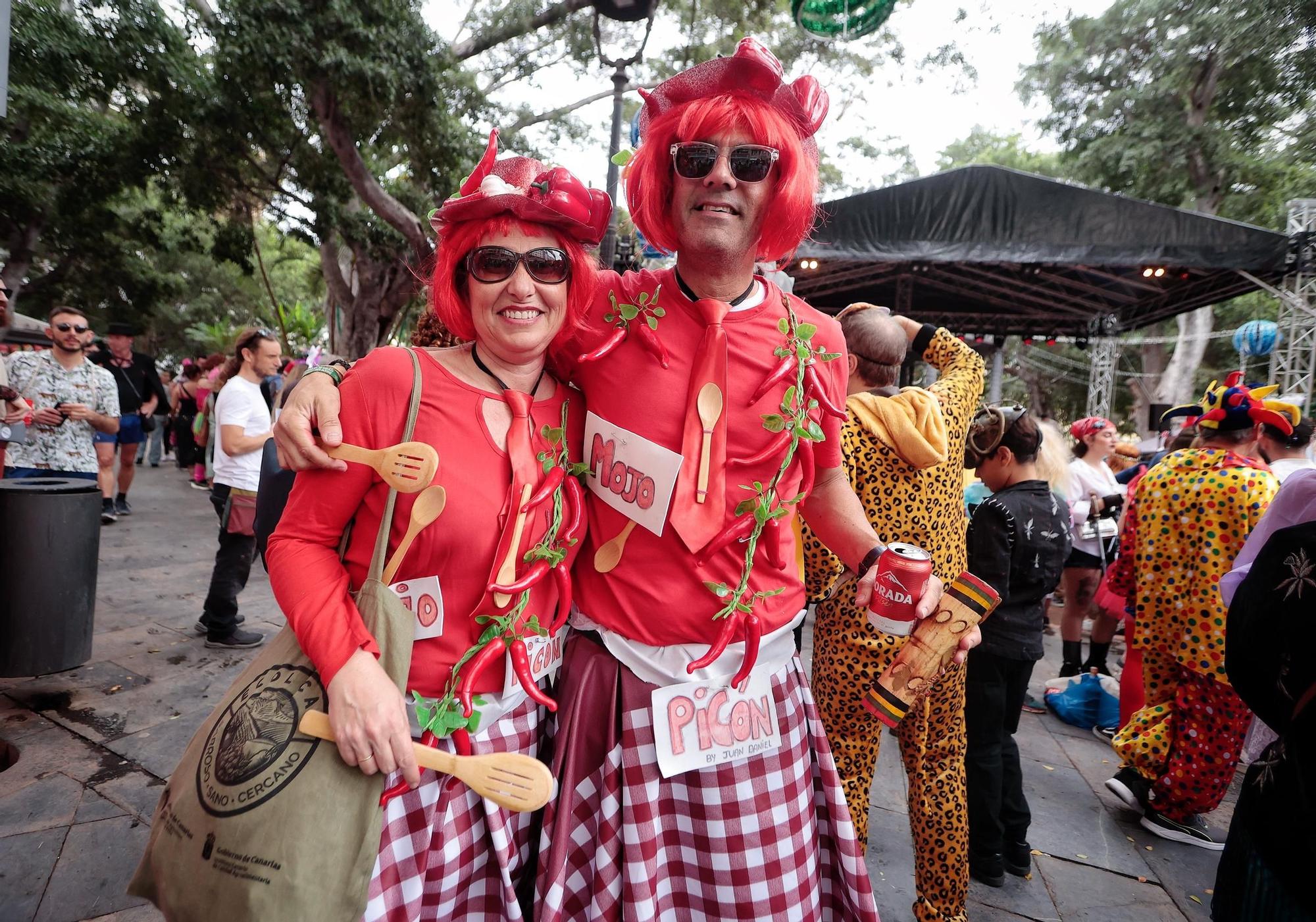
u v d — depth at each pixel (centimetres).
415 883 107
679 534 113
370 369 108
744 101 116
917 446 160
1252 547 152
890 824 256
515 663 109
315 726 96
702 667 117
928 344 212
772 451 116
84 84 1148
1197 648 244
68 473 439
